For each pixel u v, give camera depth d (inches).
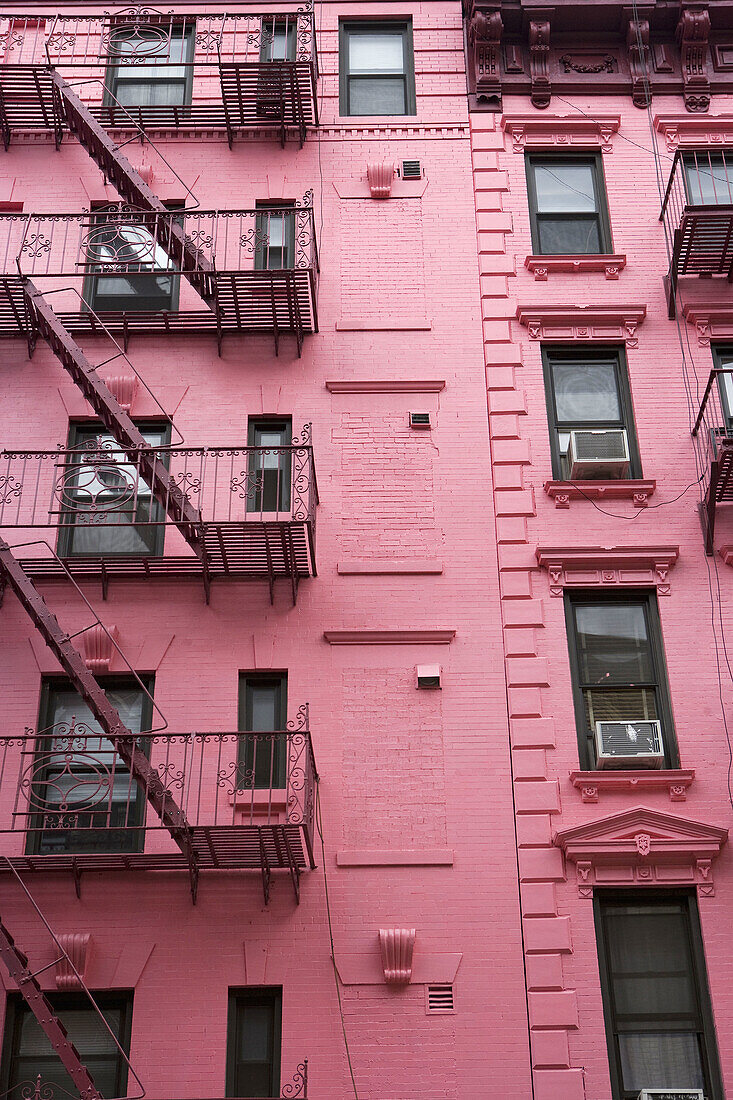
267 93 729.6
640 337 684.7
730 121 748.6
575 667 600.4
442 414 665.0
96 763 581.6
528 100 762.2
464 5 782.5
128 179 693.9
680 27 759.1
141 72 771.4
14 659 599.2
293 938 541.3
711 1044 523.2
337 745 582.6
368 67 780.6
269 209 665.6
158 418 661.3
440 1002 529.0
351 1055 519.2
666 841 550.6
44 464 650.2
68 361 636.7
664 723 590.2
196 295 698.2
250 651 603.2
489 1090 511.8
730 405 664.4
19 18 758.5
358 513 637.3
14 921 543.8
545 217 727.7
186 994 530.9
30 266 701.3
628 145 746.2
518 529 629.9
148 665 598.9
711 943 538.6
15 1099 517.7
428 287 701.9
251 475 641.6
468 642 606.2
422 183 733.3
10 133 740.7
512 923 543.5
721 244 680.4
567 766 575.2
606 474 641.6
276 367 676.1
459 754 580.7
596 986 530.0
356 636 606.2
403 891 550.6
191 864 540.1
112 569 613.6
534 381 670.5
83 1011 534.9
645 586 616.7
